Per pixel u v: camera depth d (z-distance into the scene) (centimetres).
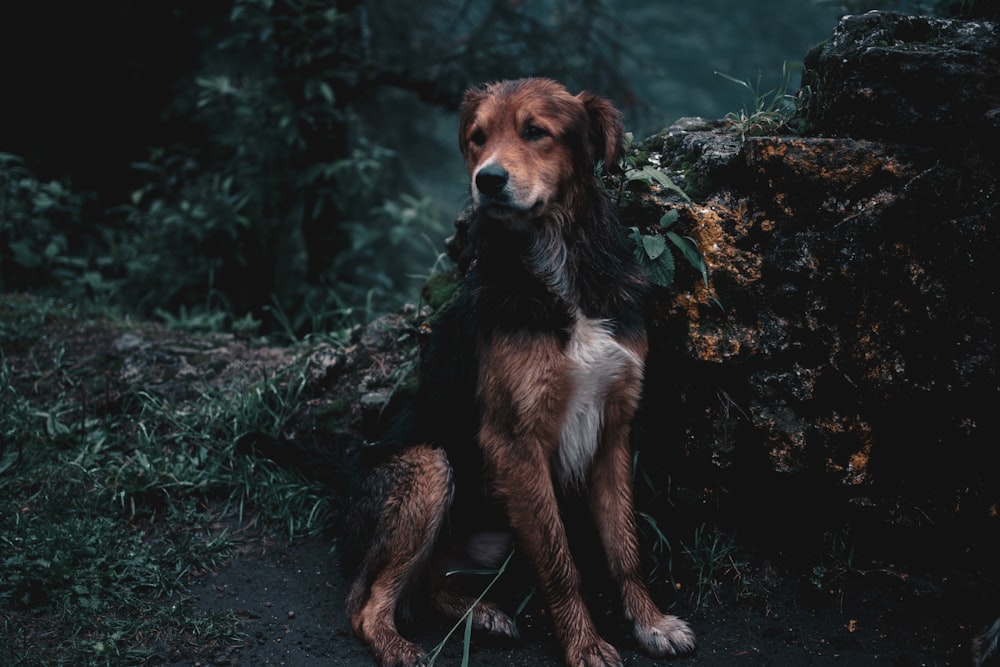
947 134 309
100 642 297
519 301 303
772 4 2227
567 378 301
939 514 312
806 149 318
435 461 323
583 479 323
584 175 309
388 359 436
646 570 346
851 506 318
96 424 434
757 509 337
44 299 573
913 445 316
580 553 359
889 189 311
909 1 456
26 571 323
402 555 319
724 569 337
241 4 669
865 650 303
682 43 2230
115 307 605
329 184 687
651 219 338
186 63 881
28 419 432
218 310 663
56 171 841
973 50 314
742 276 324
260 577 354
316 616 332
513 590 350
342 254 744
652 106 895
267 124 675
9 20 816
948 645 301
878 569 323
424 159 1158
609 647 300
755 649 308
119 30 847
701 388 333
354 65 711
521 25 810
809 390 318
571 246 307
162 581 338
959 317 304
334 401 427
